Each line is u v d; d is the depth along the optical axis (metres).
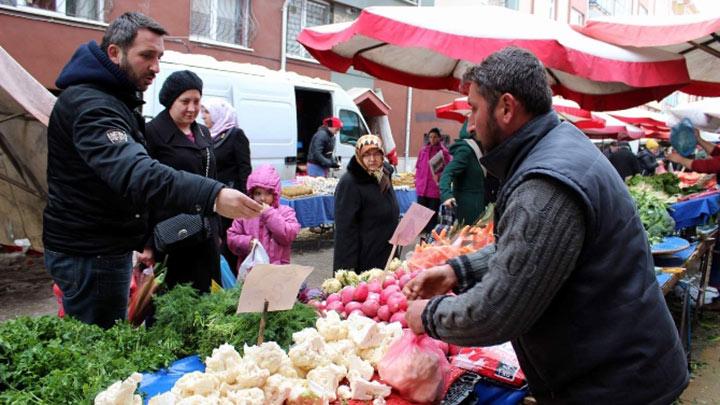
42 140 4.88
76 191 2.37
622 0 37.44
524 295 1.38
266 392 1.59
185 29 11.46
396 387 1.78
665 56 4.46
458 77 5.50
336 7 15.70
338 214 3.82
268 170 3.80
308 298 2.88
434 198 8.40
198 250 3.35
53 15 9.09
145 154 2.00
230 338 1.92
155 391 1.68
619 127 11.80
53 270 2.48
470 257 1.90
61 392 1.52
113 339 1.93
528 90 1.52
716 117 7.77
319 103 11.05
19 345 1.71
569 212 1.38
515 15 4.21
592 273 1.45
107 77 2.25
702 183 7.68
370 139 3.75
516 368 2.02
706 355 4.84
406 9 4.06
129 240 2.57
